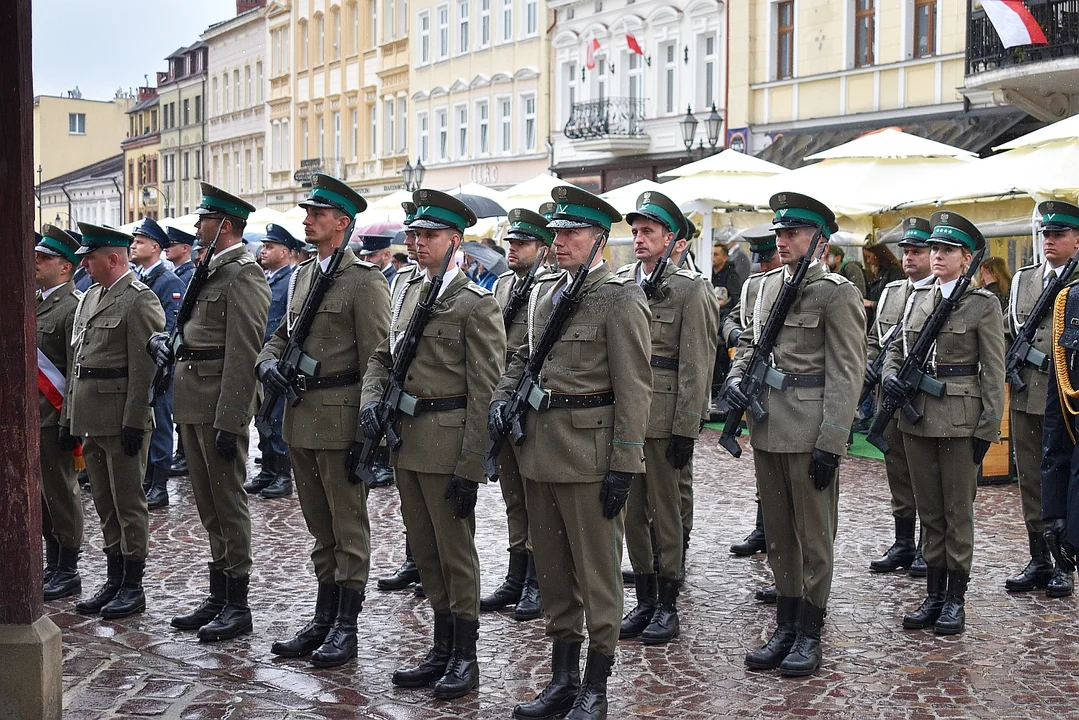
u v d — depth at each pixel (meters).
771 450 6.54
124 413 7.55
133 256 11.05
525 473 5.88
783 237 6.60
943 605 7.34
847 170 15.36
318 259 6.93
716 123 26.97
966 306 7.45
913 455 7.41
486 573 8.66
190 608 7.77
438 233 6.22
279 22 51.22
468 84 37.75
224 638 7.11
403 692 6.26
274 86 51.94
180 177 63.66
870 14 24.47
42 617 5.76
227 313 7.18
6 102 5.47
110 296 7.76
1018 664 6.65
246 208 7.41
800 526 6.53
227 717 5.88
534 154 34.31
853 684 6.34
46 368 8.06
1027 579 8.15
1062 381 6.08
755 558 9.11
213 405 7.20
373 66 44.22
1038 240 12.85
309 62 48.84
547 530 5.92
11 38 5.45
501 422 5.90
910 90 23.58
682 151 28.94
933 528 7.38
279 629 7.30
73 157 85.06
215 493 7.16
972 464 7.30
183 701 6.09
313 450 6.70
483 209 17.14
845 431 6.34
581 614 5.97
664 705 6.05
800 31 25.84
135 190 70.12
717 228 18.28
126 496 7.62
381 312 6.69
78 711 5.95
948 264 7.61
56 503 8.09
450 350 6.21
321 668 6.61
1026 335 8.21
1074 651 6.88
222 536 7.28
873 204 14.62
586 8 32.12
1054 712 5.94
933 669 6.57
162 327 7.73
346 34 45.88
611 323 5.77
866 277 16.02
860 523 10.31
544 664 6.73
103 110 85.31
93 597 7.82
